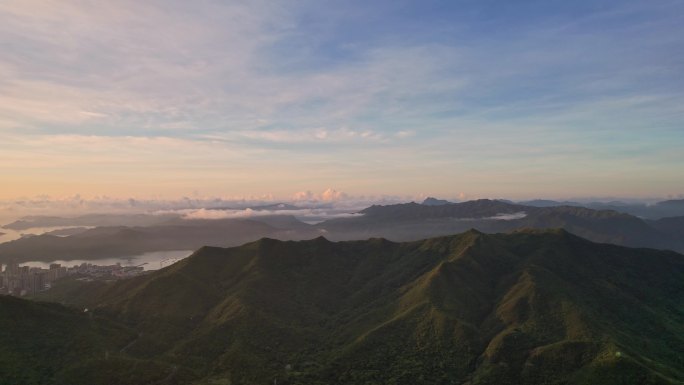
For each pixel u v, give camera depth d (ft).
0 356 575.79
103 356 634.43
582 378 591.78
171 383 595.47
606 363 593.83
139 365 616.80
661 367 609.01
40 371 581.53
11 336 618.03
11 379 552.00
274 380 628.28
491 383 614.75
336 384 630.74
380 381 634.02
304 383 625.82
